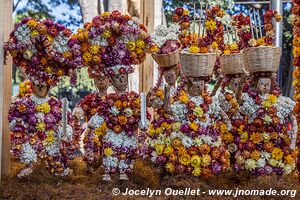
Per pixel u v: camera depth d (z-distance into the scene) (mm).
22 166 5035
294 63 4793
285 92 11336
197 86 4520
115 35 4480
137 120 4457
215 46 4777
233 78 5000
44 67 4562
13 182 4465
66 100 4652
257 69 4594
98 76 4723
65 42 4523
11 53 4480
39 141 4594
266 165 4574
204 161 4402
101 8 8188
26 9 12430
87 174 4988
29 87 4789
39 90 4621
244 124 4719
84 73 10172
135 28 4457
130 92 4566
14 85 11266
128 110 4414
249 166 4566
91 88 10477
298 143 4746
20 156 4539
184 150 4434
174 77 4621
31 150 4535
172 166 4441
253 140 4613
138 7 7742
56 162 4703
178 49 4578
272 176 4508
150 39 4500
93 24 4473
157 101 4469
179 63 4555
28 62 4590
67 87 10398
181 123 4504
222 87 5082
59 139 4680
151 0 6207
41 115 4598
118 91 4566
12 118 4559
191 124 4465
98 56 4469
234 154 4844
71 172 4867
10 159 5332
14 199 4152
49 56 4488
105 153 4445
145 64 6305
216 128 4602
